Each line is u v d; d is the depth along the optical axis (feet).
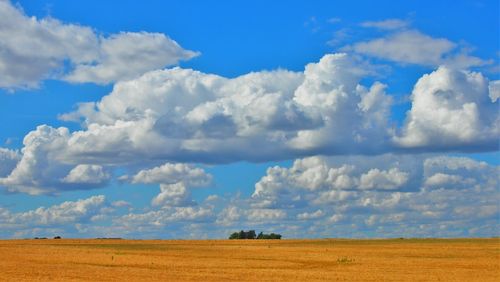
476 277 186.91
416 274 195.11
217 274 189.57
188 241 462.19
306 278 179.73
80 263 229.25
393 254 297.33
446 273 199.62
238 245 399.65
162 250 328.49
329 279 177.17
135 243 425.69
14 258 248.32
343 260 257.75
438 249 333.62
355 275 190.29
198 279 173.47
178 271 199.41
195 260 253.85
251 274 191.01
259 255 290.76
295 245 398.83
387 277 184.75
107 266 217.56
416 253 304.30
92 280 167.02
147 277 177.47
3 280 164.25
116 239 479.82
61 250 310.04
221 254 297.74
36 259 244.83
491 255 287.69
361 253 305.94
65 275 180.65
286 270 208.13
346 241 456.86
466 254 294.87
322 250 333.01
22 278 170.09
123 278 173.68
